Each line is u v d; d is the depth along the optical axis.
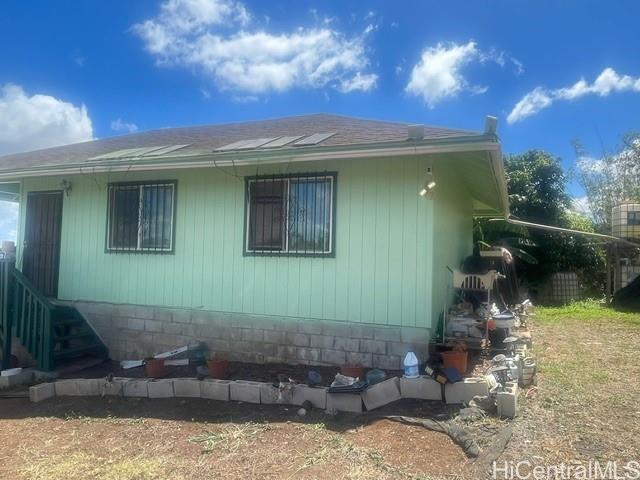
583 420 4.20
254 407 5.12
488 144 4.96
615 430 3.97
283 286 6.68
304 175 6.58
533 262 16.25
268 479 3.43
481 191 9.02
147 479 3.54
